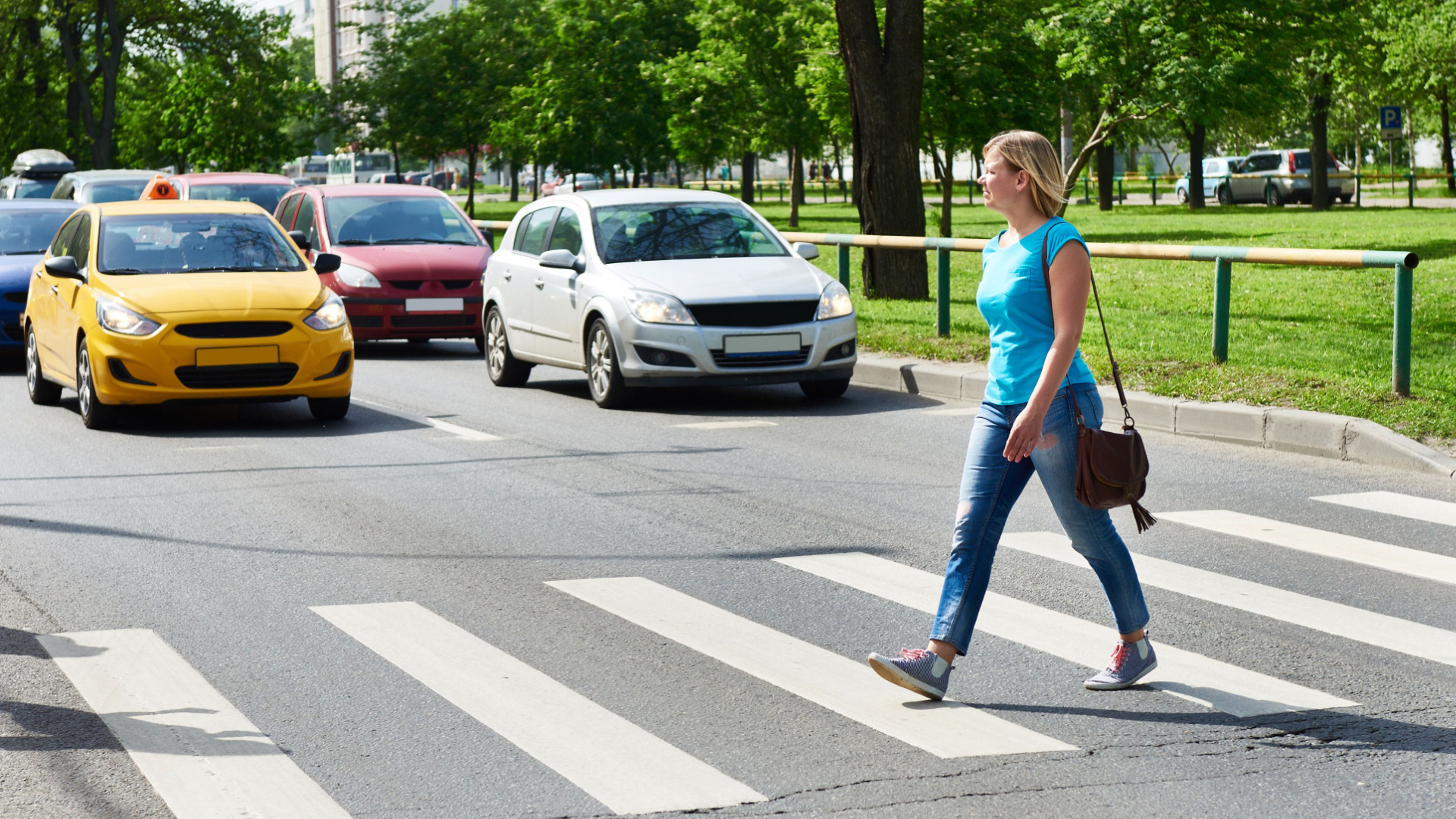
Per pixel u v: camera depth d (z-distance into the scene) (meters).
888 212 19.47
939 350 14.66
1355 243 26.41
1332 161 53.59
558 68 46.06
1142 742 4.88
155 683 5.62
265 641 6.19
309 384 12.38
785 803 4.38
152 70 56.94
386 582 7.15
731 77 43.94
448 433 11.95
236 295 12.39
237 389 12.21
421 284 18.34
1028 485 9.43
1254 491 9.09
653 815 4.30
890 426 11.94
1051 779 4.55
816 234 17.16
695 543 7.91
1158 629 6.23
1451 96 51.28
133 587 7.12
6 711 5.29
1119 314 17.14
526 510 8.84
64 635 6.30
